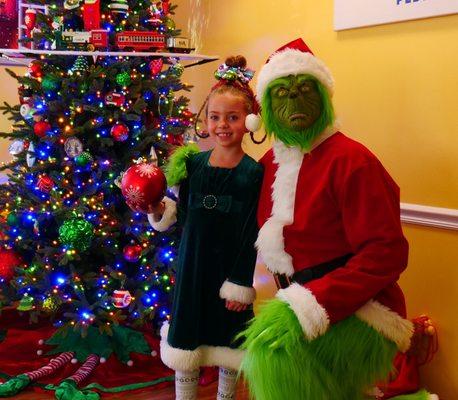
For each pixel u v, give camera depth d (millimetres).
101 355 2686
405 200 2256
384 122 2318
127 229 2639
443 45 2084
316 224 1617
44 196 2715
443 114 2100
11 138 2850
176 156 2035
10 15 3336
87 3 2609
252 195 1921
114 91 2648
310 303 1468
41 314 3020
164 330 2080
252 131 1866
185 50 2777
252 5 3086
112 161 2697
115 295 2541
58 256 2602
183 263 1964
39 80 2715
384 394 2143
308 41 2680
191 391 2027
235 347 1982
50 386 2469
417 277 2232
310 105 1635
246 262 1932
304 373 1497
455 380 2121
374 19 2297
